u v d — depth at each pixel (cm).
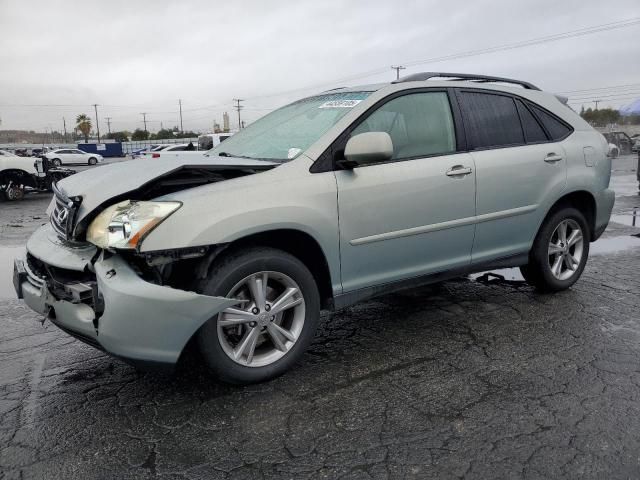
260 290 323
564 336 404
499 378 338
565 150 479
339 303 364
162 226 286
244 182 320
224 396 322
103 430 289
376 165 369
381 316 459
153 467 256
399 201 372
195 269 307
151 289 282
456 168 402
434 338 406
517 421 288
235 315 317
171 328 288
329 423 290
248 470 252
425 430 282
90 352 398
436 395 318
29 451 271
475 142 425
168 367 295
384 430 282
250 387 333
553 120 486
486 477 243
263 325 327
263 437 279
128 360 288
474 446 267
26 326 458
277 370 335
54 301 313
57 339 426
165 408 311
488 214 425
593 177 497
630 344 387
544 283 493
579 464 251
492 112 445
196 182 319
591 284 538
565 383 329
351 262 359
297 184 333
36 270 348
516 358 367
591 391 319
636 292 509
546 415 294
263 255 319
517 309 466
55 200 362
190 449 269
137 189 298
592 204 509
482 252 434
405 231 378
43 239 353
